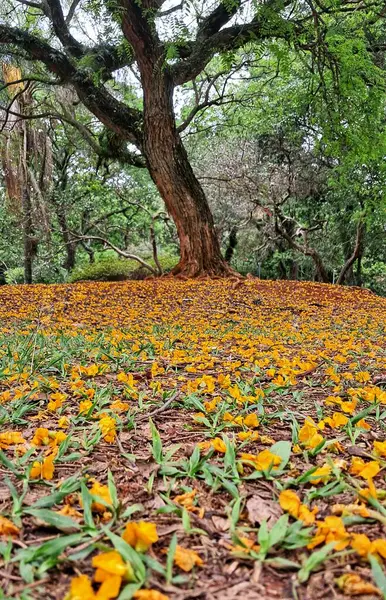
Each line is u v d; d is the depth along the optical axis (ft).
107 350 12.75
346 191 47.65
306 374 10.73
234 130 53.16
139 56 32.76
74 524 3.70
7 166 50.39
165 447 6.05
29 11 42.60
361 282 58.18
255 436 6.15
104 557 3.03
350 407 7.15
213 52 31.89
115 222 71.15
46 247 62.13
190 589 3.13
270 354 13.84
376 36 36.40
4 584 3.18
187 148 57.57
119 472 5.21
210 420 7.26
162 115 35.19
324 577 3.27
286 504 4.06
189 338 17.10
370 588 3.04
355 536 3.43
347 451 5.78
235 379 10.36
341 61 28.22
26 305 27.35
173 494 4.68
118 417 6.90
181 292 32.04
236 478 4.79
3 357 11.83
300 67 43.83
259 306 28.68
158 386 9.04
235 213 56.24
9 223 58.49
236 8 22.71
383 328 21.59
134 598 2.90
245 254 63.87
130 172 62.75
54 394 8.14
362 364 12.54
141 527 3.39
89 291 32.63
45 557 3.29
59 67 34.81
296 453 5.67
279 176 50.67
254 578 3.27
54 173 62.34
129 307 27.48
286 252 58.08
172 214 38.09
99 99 37.09
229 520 4.08
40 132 51.78
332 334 19.53
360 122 31.14
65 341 14.24
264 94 48.19
